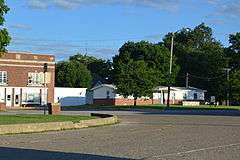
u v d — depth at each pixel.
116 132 28.64
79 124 32.66
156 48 121.81
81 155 17.02
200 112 63.88
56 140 23.14
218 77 121.06
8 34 38.75
